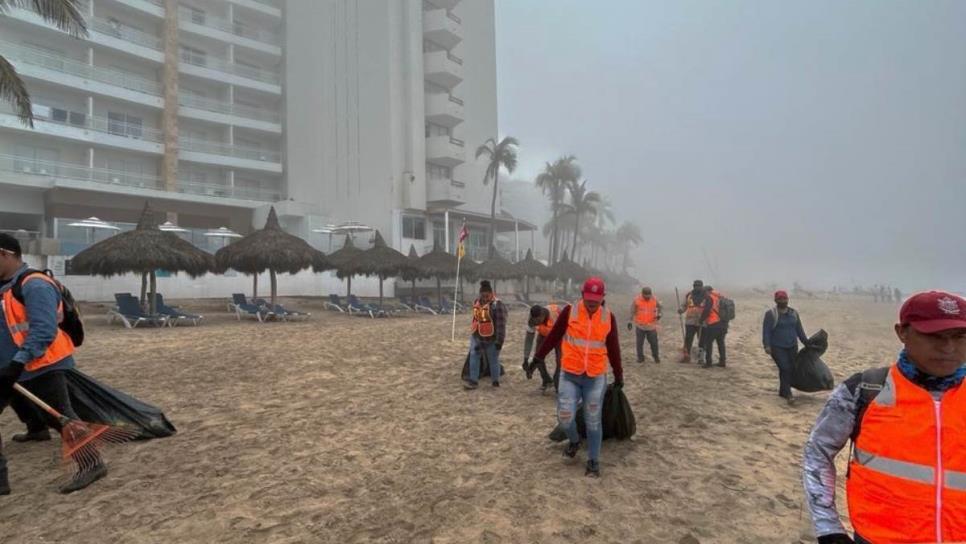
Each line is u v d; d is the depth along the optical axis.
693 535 3.46
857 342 16.28
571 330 4.58
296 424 5.93
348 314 24.05
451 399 7.23
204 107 39.53
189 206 34.66
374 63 39.78
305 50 42.88
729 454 5.07
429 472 4.54
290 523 3.57
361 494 4.06
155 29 37.84
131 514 3.65
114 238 16.88
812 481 1.87
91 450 4.15
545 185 54.62
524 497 4.03
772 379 8.98
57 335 4.18
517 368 9.77
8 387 3.73
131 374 8.70
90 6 33.72
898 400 1.71
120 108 35.38
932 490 1.63
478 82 50.12
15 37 31.52
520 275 33.34
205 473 4.43
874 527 1.72
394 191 38.88
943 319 1.58
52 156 32.25
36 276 3.91
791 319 7.26
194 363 9.84
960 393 1.64
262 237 20.25
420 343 13.58
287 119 43.50
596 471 4.44
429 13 43.00
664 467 4.69
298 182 42.72
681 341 14.48
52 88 32.22
